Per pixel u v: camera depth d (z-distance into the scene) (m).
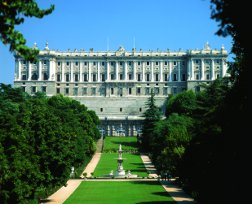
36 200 56.88
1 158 45.25
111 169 108.88
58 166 60.47
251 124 26.62
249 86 25.52
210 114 39.69
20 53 19.66
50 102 152.88
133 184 82.25
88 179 92.19
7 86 131.38
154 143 105.88
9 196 45.81
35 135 57.78
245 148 27.39
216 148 33.12
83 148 98.25
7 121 49.94
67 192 72.31
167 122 103.00
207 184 37.41
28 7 19.80
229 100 28.86
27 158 50.69
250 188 27.36
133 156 136.38
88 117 134.50
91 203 60.09
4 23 19.55
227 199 30.75
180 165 54.00
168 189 73.94
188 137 79.88
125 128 194.62
